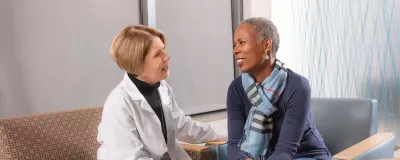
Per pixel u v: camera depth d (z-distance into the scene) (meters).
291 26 3.68
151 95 1.66
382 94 3.26
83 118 1.74
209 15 3.54
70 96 2.68
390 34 3.19
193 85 3.41
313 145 1.60
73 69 2.69
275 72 1.51
